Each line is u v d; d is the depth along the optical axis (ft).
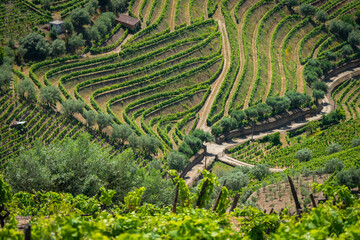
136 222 58.34
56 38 422.41
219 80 463.01
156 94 411.95
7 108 327.67
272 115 439.63
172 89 429.79
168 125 392.47
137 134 358.02
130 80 416.05
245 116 420.36
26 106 334.85
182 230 52.03
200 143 363.97
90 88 392.88
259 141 408.67
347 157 292.40
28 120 323.78
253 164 366.43
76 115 349.41
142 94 409.90
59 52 406.00
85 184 102.42
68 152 107.76
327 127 435.53
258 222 69.00
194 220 55.06
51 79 384.88
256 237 68.80
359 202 82.38
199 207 77.05
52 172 106.93
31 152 110.22
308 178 241.55
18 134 306.76
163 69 438.81
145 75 428.15
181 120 408.05
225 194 76.89
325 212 61.21
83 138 112.47
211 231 53.57
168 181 140.36
